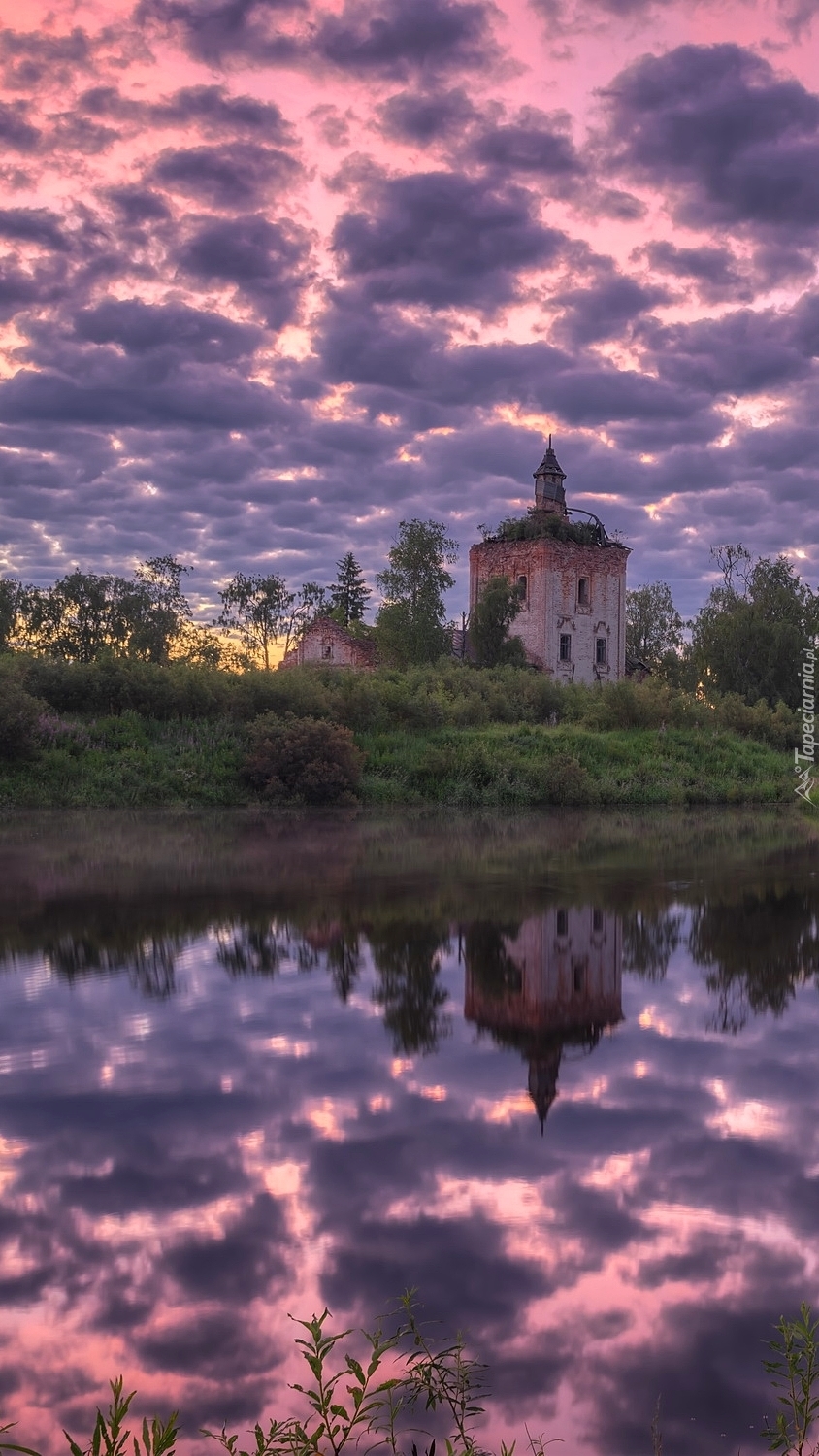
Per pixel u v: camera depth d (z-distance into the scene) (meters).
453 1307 4.26
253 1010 8.72
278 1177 5.47
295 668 43.44
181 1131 6.07
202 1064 7.31
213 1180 5.41
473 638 56.72
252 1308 4.24
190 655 62.53
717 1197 5.26
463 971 10.26
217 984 9.59
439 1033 8.15
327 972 10.13
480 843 22.14
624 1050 7.76
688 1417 3.57
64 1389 3.73
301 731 31.61
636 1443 3.43
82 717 34.00
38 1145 5.85
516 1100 6.67
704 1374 3.81
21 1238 4.80
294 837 22.56
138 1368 3.86
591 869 17.94
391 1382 3.26
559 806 33.78
